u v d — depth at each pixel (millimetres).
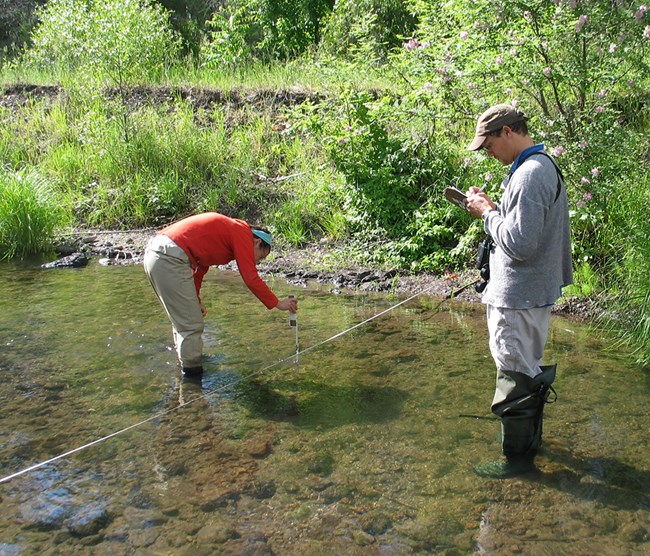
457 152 8312
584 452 3805
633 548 3004
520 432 3697
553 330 5805
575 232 6891
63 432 4098
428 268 7547
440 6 7777
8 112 12000
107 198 9891
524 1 6508
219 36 15523
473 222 7715
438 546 3045
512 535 3109
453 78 7066
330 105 8891
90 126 10805
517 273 3463
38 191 9023
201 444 3959
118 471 3672
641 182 6676
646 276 5641
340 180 8820
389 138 8773
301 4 15672
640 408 4301
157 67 12500
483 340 5551
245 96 11422
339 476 3604
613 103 7871
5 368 5027
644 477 3553
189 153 10203
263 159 9953
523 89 6836
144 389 4707
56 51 13734
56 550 3029
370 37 10984
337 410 4367
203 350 5414
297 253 8297
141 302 6641
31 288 7148
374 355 5266
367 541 3086
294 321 5074
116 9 12000
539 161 3365
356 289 7188
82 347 5453
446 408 4359
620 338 5555
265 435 4055
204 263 4906
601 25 6434
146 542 3082
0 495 3451
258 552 3016
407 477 3590
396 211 8258
